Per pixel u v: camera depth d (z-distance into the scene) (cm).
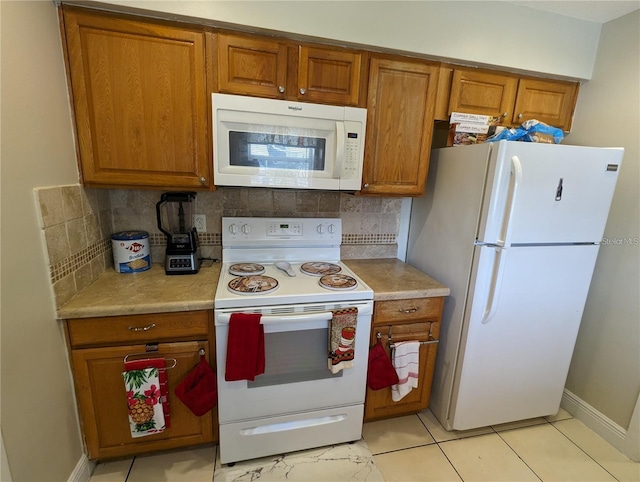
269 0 135
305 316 138
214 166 145
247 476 148
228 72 140
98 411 138
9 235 97
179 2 127
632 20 162
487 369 167
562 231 155
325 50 148
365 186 168
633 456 163
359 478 150
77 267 137
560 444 174
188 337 139
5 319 95
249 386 143
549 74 179
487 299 155
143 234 166
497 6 162
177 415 146
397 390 167
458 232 167
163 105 138
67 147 129
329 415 158
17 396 101
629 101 164
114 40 129
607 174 152
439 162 181
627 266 167
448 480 151
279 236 185
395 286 165
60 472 124
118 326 130
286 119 146
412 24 152
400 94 162
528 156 142
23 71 103
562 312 169
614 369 174
